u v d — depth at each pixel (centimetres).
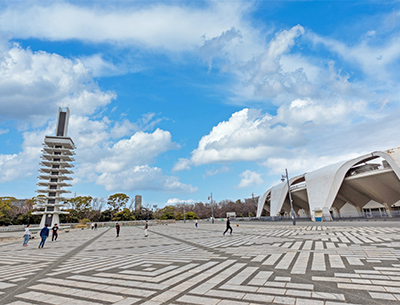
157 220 6756
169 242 1570
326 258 755
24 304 449
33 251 1373
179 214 8112
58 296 493
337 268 624
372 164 3819
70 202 6316
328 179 3997
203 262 803
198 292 486
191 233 2336
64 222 5881
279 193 5491
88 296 487
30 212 5203
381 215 3306
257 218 5603
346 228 1948
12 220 4978
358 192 4200
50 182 4938
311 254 838
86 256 1085
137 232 2997
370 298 408
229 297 446
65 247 1532
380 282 494
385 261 679
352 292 441
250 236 1700
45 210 4772
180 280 585
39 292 525
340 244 1039
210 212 9144
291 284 508
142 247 1354
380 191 3684
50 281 625
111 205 7069
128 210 6681
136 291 511
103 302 448
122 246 1452
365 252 825
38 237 2588
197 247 1230
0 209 4956
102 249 1341
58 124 5403
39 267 845
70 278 652
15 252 1350
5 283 615
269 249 1016
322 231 1770
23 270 795
